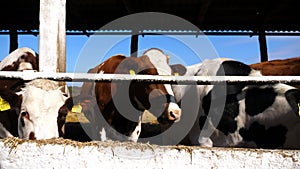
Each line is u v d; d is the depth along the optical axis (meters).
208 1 7.84
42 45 2.73
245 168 2.17
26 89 3.60
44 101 3.50
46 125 3.42
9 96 3.64
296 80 2.47
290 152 2.17
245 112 3.70
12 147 2.21
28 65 4.71
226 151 2.18
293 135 3.31
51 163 2.20
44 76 2.49
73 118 6.80
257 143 3.60
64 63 2.79
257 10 8.86
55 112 3.52
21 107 3.50
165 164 2.19
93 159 2.20
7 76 2.46
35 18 9.30
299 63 5.39
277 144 3.44
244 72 4.22
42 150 2.21
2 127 4.16
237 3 8.49
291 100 3.32
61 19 2.79
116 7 8.64
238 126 3.75
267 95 3.57
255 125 3.60
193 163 2.19
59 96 3.62
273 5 8.35
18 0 8.34
